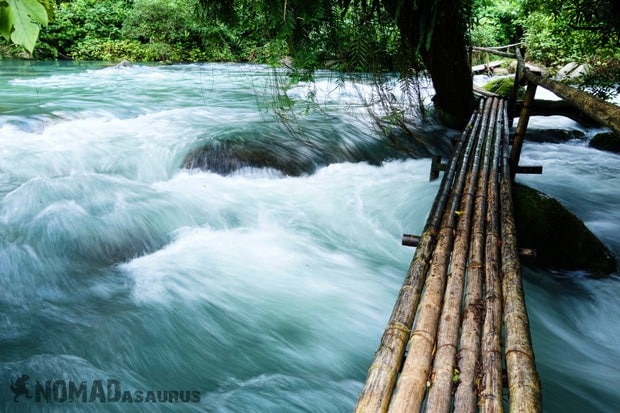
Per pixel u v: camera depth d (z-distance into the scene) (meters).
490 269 2.24
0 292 3.09
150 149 5.42
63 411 2.21
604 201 5.14
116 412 2.24
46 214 3.87
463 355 1.62
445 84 5.95
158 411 2.27
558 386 2.62
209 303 3.12
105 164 5.13
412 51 4.39
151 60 14.92
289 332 2.91
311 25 3.89
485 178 3.59
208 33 4.69
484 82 11.91
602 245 3.72
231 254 3.75
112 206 4.12
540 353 2.90
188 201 4.39
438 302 1.94
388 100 4.79
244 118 6.94
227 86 10.05
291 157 5.45
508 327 1.79
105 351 2.64
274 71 4.62
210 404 2.34
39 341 2.68
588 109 2.03
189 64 14.30
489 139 4.72
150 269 3.48
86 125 6.26
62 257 3.49
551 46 9.84
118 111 7.15
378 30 4.18
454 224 2.82
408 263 3.88
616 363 2.90
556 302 3.41
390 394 1.42
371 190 4.98
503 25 15.21
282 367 2.63
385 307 3.22
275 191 4.84
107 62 14.20
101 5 15.54
